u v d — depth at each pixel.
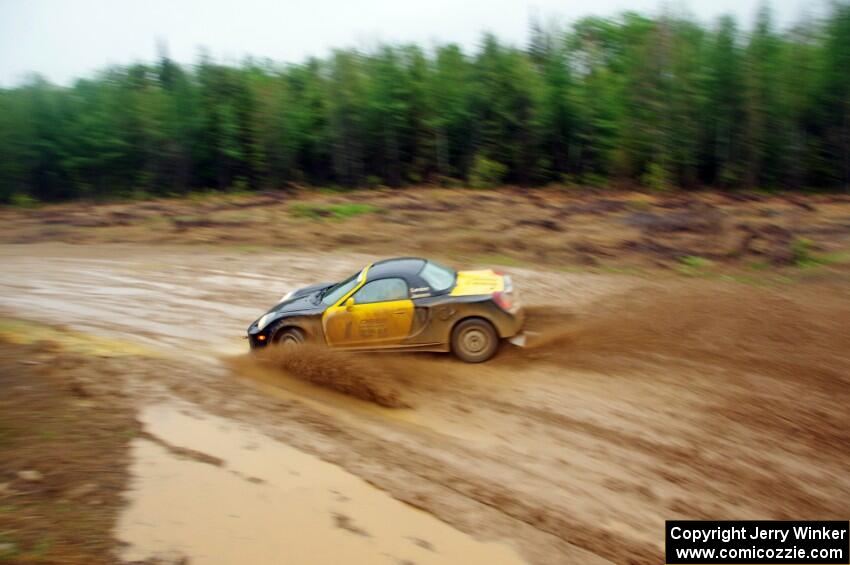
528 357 8.32
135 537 4.24
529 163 34.59
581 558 4.52
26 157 36.09
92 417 6.09
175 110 37.16
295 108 37.59
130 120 37.34
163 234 20.34
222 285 13.52
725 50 30.02
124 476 4.98
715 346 8.36
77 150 37.09
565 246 16.22
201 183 38.91
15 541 4.05
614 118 32.81
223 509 4.65
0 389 6.71
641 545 4.69
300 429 6.25
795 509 5.09
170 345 9.40
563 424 6.57
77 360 7.92
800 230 17.84
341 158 36.28
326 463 5.51
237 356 8.82
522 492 5.35
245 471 5.22
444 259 15.70
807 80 29.53
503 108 34.62
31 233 21.95
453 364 8.21
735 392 7.04
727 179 30.03
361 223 20.75
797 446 5.95
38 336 9.55
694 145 30.52
